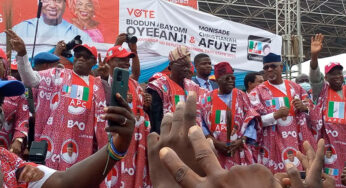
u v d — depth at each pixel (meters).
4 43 7.49
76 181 1.71
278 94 5.69
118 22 8.52
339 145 5.65
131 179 4.61
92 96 4.52
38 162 2.33
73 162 4.27
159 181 0.94
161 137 0.98
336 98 5.76
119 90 1.49
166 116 1.02
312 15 24.75
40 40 7.89
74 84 4.49
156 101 5.06
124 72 1.50
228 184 0.69
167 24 8.94
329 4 23.47
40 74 4.44
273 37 10.07
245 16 24.50
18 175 1.83
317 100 5.84
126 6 8.59
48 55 5.29
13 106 4.29
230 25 9.66
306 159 1.17
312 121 5.73
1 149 1.87
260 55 9.94
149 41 8.74
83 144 4.36
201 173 0.92
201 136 0.78
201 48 9.33
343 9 24.09
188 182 0.76
